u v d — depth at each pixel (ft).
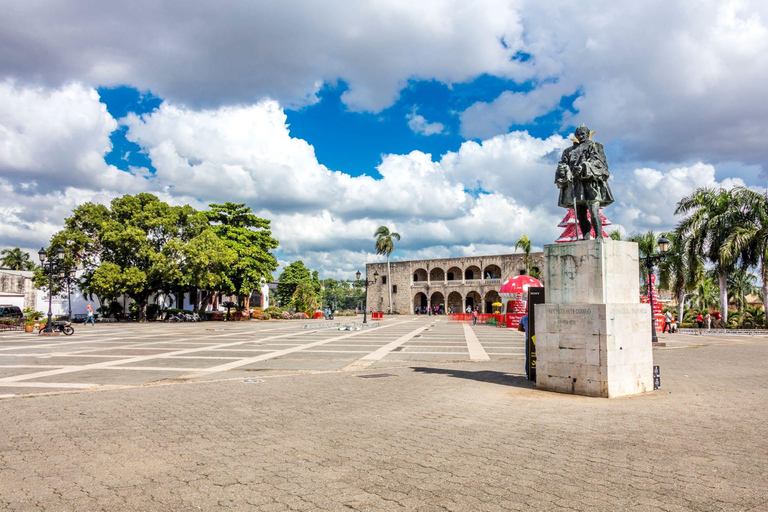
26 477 14.74
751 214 100.73
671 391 29.43
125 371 40.60
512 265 217.77
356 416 23.34
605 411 23.81
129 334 89.81
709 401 26.23
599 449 17.37
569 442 18.33
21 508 12.28
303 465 15.81
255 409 25.09
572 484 13.83
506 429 20.53
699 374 37.47
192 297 191.42
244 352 56.65
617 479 14.20
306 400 27.58
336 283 334.65
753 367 42.06
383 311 253.85
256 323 139.85
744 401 26.25
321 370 41.65
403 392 30.09
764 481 13.94
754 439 18.61
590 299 28.19
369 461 16.20
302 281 246.47
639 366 28.94
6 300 131.75
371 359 49.96
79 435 19.84
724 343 71.61
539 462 15.90
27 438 19.36
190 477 14.69
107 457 16.78
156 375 38.45
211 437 19.51
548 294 30.53
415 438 19.20
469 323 142.82
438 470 15.20
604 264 27.71
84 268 140.46
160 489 13.65
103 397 28.66
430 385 32.78
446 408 25.11
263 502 12.64
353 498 12.90
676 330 101.09
